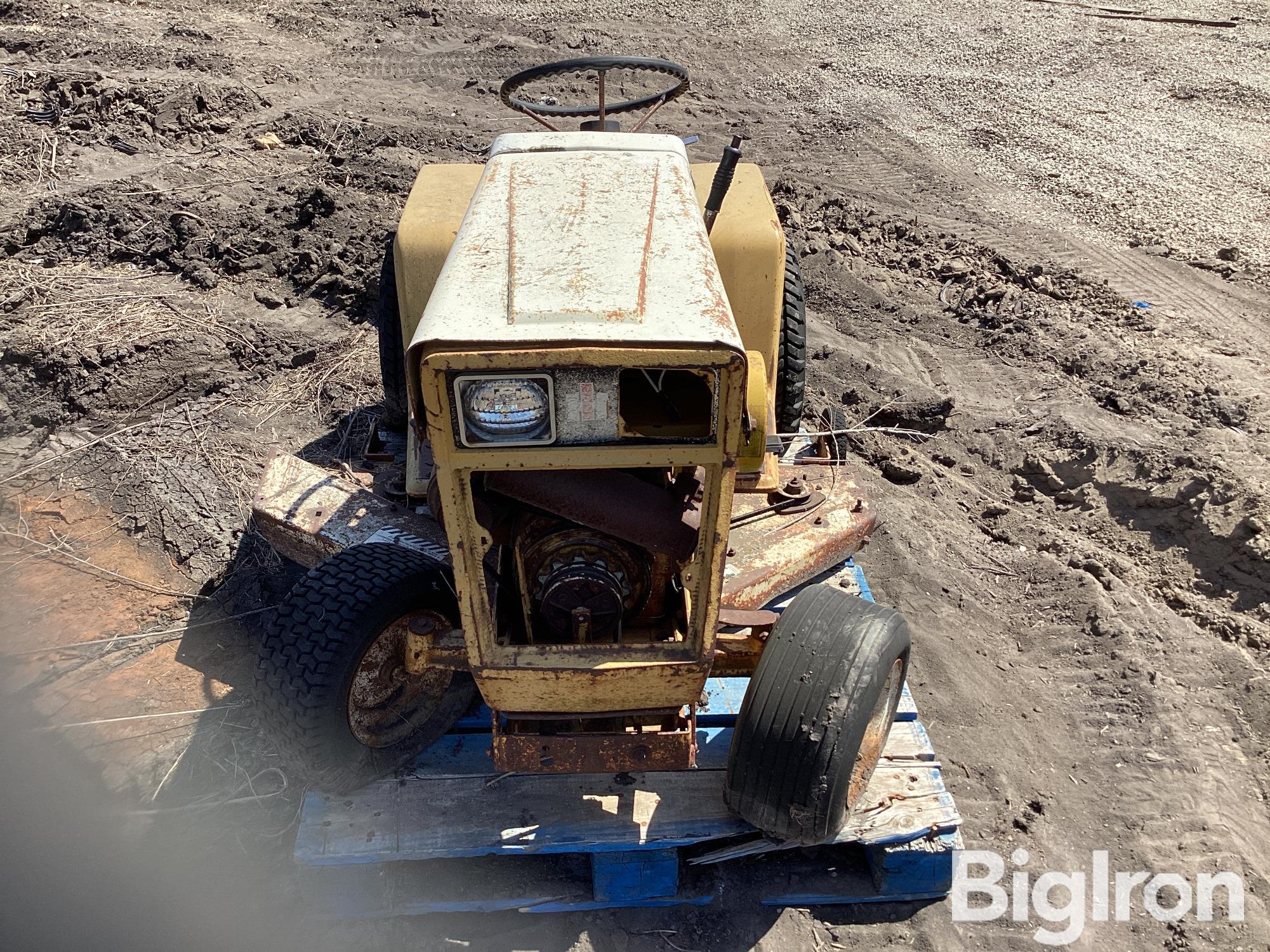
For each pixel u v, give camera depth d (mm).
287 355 6383
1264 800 3787
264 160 8875
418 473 4340
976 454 5758
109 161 8633
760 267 4016
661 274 2645
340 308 6887
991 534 5168
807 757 2875
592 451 2465
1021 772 3889
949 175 9086
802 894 3398
